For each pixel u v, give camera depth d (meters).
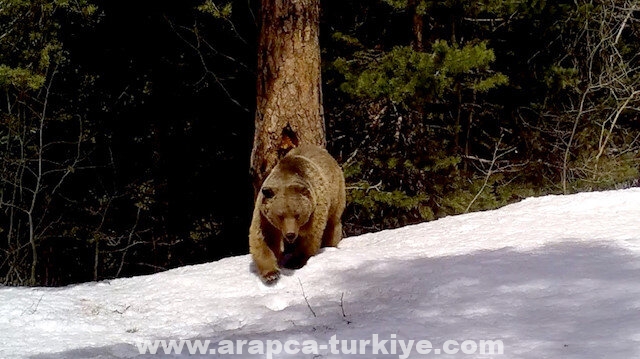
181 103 15.77
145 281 7.25
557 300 4.90
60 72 15.22
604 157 15.84
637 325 4.17
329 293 6.11
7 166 15.23
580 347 3.97
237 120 15.80
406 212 14.60
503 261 6.00
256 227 6.77
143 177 16.72
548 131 15.67
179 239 17.39
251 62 15.05
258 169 9.99
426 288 5.66
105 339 5.48
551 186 15.65
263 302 6.20
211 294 6.61
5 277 15.48
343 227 15.07
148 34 15.39
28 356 5.04
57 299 6.55
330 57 14.30
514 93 15.80
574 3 15.48
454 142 14.90
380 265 6.51
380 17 14.74
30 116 15.03
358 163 14.15
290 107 9.80
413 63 12.86
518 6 14.38
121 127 16.14
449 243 7.10
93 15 14.99
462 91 15.15
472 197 14.16
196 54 15.34
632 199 7.84
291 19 9.73
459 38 14.98
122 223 17.27
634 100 15.78
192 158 16.38
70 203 16.55
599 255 5.82
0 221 15.93
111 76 15.75
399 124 14.23
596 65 16.22
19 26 13.67
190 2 14.84
